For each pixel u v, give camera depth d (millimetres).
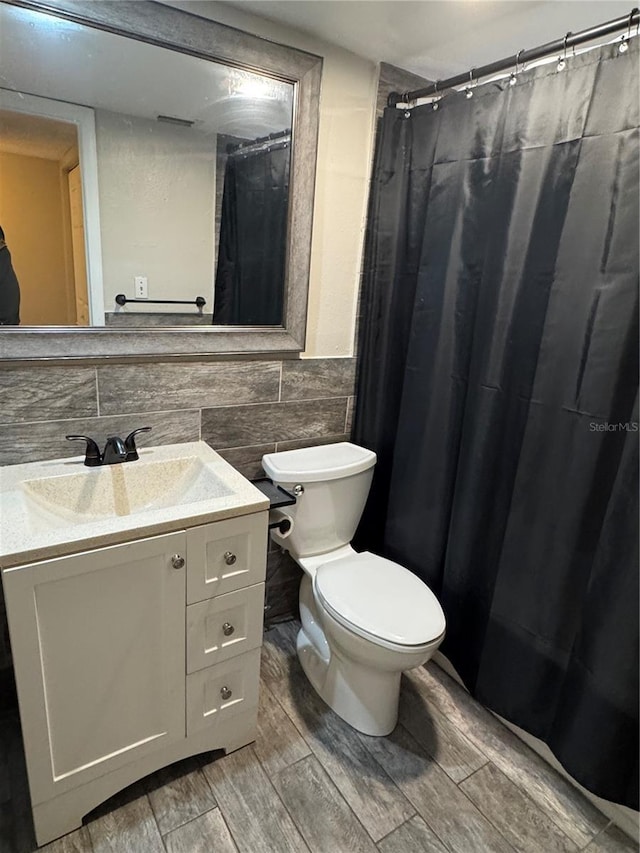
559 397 1309
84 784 1241
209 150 1463
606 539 1196
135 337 1468
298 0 1340
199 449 1616
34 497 1286
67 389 1415
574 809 1392
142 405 1547
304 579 1845
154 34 1298
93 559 1085
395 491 1881
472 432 1561
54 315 1352
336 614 1455
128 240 1407
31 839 1234
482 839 1302
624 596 1167
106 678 1197
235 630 1373
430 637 1376
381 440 1985
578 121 1208
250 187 1550
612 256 1157
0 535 1048
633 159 1103
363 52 1618
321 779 1435
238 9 1401
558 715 1387
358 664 1531
